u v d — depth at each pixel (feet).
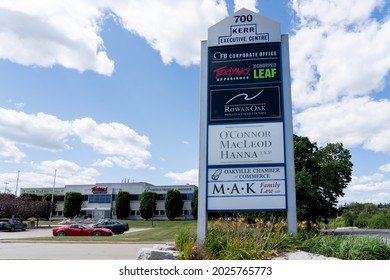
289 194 31.19
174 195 229.45
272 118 32.86
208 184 32.30
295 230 30.53
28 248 53.98
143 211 231.71
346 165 111.55
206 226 31.48
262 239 28.55
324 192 110.63
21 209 166.50
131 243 65.05
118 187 253.03
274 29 34.81
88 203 254.68
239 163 32.35
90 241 67.82
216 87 34.40
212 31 35.78
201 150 33.24
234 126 33.22
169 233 94.68
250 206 31.37
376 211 224.94
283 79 33.58
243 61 34.60
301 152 110.63
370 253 25.63
